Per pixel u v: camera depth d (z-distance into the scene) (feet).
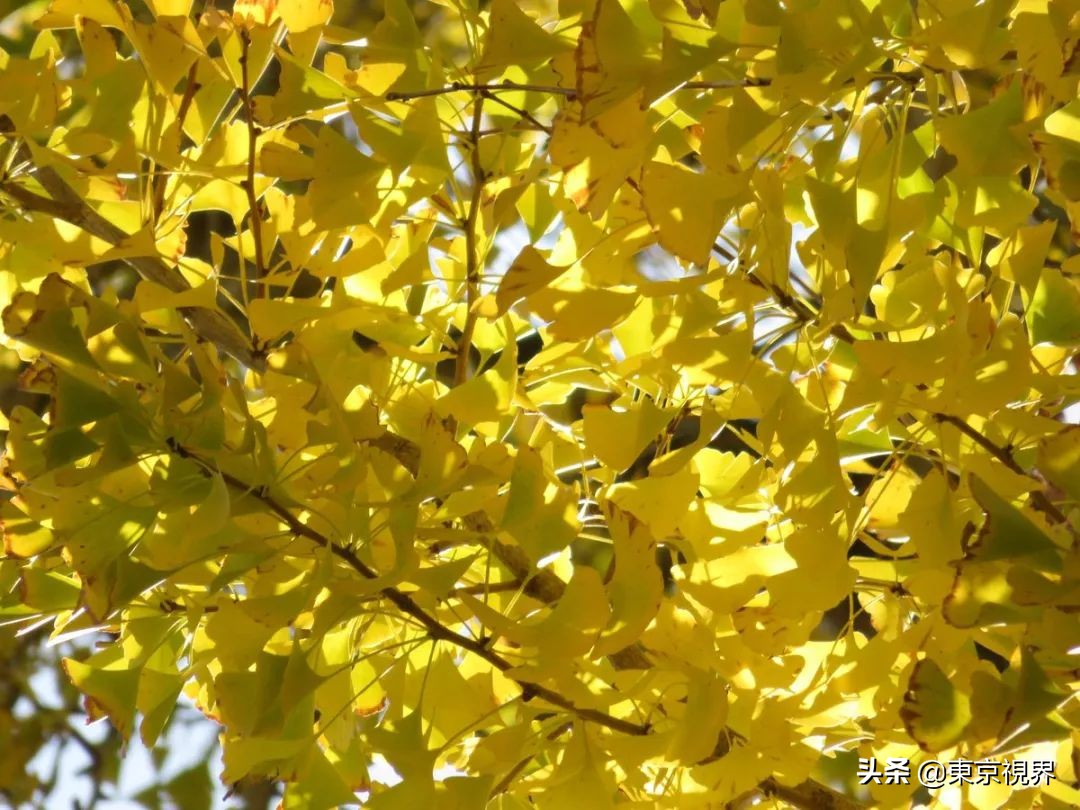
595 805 7.52
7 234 7.84
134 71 7.75
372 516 7.70
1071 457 7.22
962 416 7.58
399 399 7.89
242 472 7.45
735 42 7.39
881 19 7.27
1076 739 7.68
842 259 7.40
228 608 7.63
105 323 7.46
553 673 7.33
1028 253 7.56
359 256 7.75
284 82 7.55
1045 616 7.13
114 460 7.34
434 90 7.62
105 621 7.57
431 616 7.81
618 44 7.15
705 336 7.79
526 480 7.52
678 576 7.72
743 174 7.29
